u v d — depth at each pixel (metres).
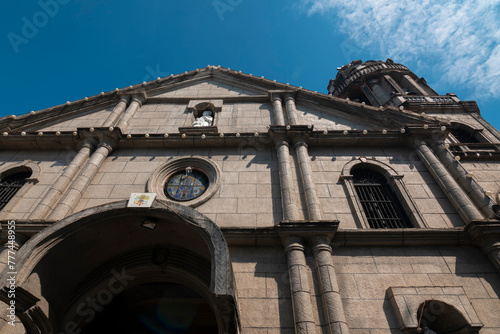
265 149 10.11
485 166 10.52
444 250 7.16
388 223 8.13
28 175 9.88
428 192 8.55
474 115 14.92
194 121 12.16
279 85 13.16
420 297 6.12
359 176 9.51
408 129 9.91
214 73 14.88
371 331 5.84
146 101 13.14
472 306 5.95
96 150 9.87
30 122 11.83
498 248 6.73
